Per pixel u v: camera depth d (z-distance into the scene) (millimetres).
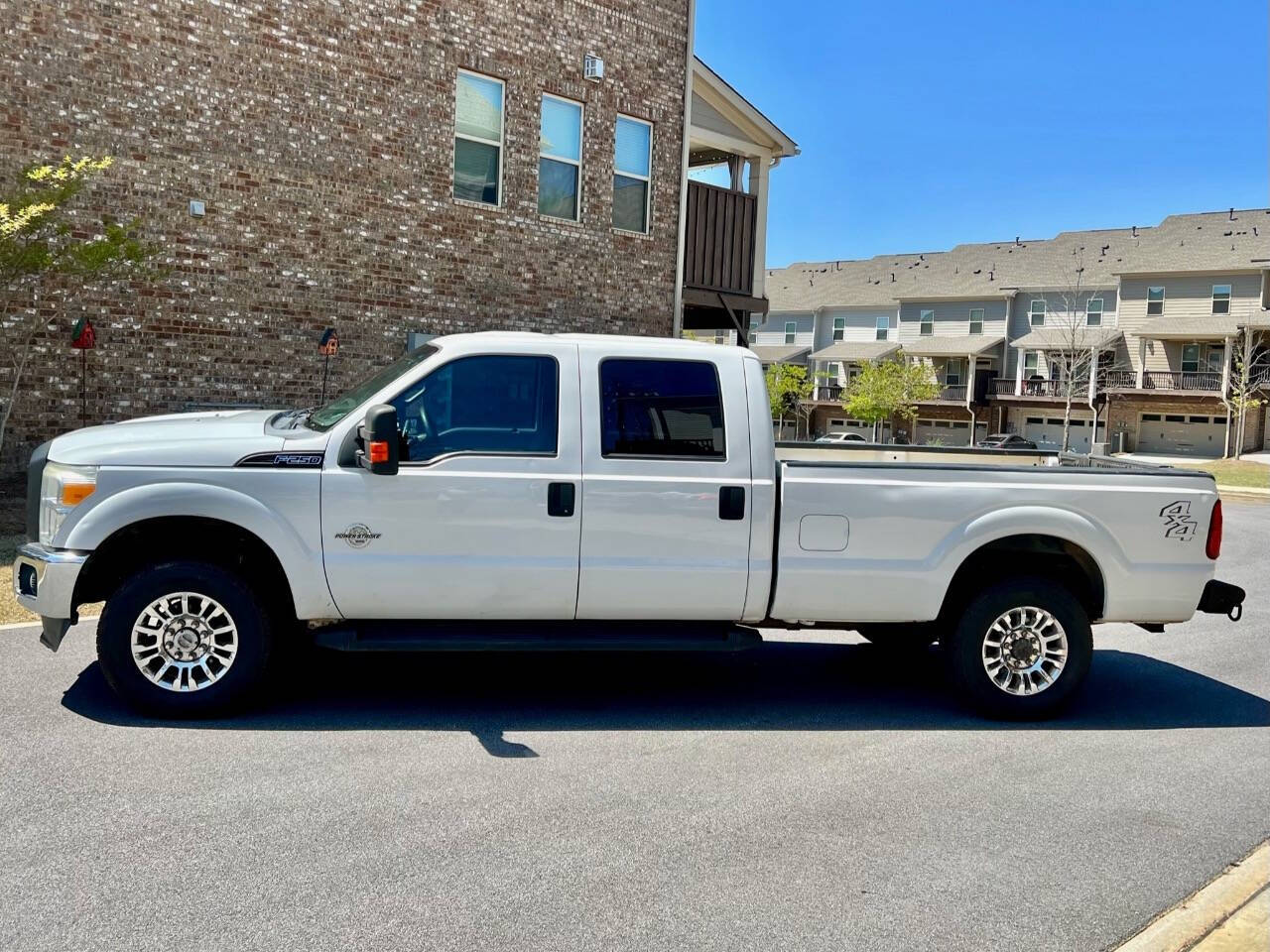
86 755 4660
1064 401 48688
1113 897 3705
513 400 5387
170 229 10906
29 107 9977
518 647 5344
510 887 3600
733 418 5512
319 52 11789
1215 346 45750
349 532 5172
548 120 14070
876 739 5422
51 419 10320
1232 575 12023
